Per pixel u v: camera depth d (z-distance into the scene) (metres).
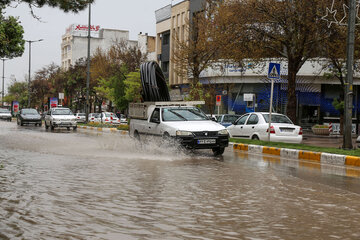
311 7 21.23
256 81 38.06
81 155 13.45
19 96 106.81
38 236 4.64
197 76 30.66
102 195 6.93
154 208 6.06
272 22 22.27
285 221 5.47
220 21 24.48
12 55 34.44
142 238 4.62
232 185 8.09
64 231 4.85
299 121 38.19
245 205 6.36
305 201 6.75
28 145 17.61
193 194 7.12
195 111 15.12
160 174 9.34
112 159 12.31
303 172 10.41
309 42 22.47
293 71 22.92
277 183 8.42
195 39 31.09
